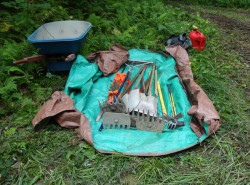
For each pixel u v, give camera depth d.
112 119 2.22
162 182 1.83
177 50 3.30
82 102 2.50
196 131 2.21
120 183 1.83
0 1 3.89
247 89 2.96
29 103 2.50
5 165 1.92
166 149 2.05
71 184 1.83
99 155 2.02
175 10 5.56
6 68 2.75
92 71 2.89
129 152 2.02
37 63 2.98
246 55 3.84
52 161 1.99
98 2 4.73
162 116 2.30
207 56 3.62
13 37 3.44
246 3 9.64
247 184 1.83
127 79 2.78
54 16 3.85
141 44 3.77
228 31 5.05
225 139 2.20
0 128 2.32
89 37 3.67
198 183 1.84
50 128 2.28
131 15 4.70
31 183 1.82
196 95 2.49
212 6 9.44
